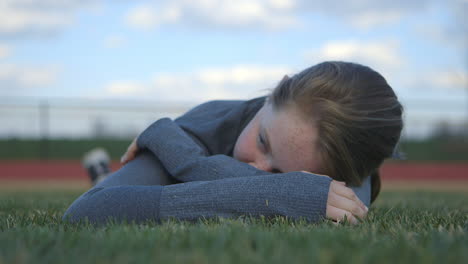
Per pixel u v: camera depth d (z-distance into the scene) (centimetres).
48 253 97
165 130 181
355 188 182
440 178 1589
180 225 136
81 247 103
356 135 153
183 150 172
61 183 1195
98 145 1611
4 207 251
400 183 1387
